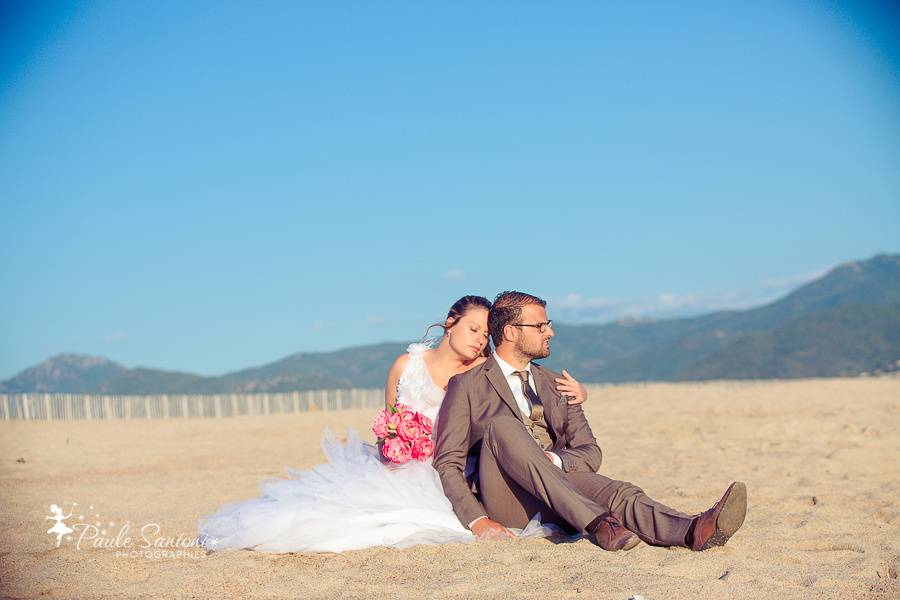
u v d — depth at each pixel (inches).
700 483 270.5
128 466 419.2
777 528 184.4
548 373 182.7
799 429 489.4
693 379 7249.0
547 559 148.3
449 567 146.4
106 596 133.1
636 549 155.3
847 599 123.6
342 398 1248.2
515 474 163.2
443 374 187.3
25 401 999.0
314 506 169.6
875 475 290.7
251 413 1164.5
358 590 133.4
